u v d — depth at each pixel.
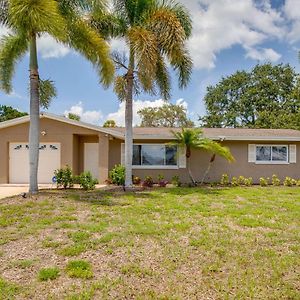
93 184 13.41
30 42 11.02
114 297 3.79
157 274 4.43
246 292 3.91
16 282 4.14
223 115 37.62
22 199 10.03
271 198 11.21
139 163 17.48
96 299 3.74
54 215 7.89
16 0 9.18
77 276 4.31
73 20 11.22
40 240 5.86
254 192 12.93
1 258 4.97
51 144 16.67
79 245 5.53
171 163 17.56
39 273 4.39
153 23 12.44
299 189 14.30
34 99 11.07
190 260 4.95
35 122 11.09
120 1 13.03
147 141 17.47
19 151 16.73
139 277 4.33
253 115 36.88
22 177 16.67
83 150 18.12
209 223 7.23
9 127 16.59
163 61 13.45
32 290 3.92
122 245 5.58
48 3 9.40
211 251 5.34
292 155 17.92
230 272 4.51
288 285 4.10
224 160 17.73
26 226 6.83
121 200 10.23
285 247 5.59
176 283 4.16
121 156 17.50
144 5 12.94
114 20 13.20
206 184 16.64
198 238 6.05
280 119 32.81
